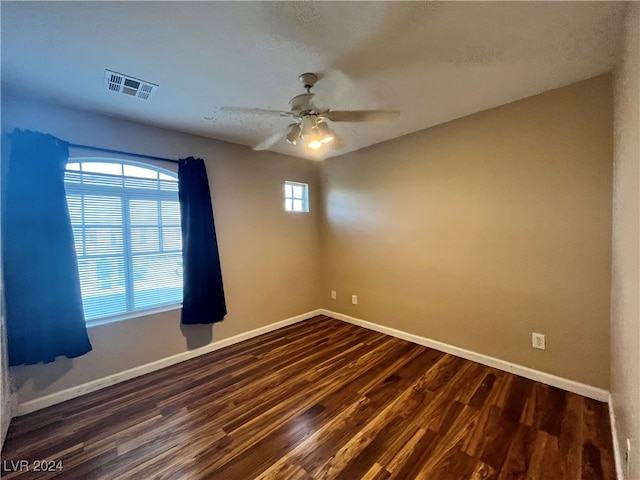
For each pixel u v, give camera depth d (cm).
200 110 238
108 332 246
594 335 207
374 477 151
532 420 189
